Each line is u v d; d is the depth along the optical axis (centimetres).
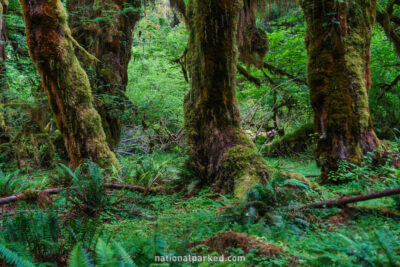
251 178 673
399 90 1419
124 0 1195
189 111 823
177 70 1748
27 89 1295
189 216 559
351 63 754
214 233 452
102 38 1159
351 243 319
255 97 1661
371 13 803
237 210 488
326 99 761
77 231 393
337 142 748
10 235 364
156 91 1622
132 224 546
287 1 883
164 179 876
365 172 661
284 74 1441
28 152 1152
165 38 1662
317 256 346
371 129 769
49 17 793
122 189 671
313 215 495
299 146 1383
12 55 1377
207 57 735
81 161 845
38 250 356
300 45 1441
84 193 605
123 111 1262
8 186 671
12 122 1114
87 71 1118
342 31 752
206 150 784
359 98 753
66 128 859
